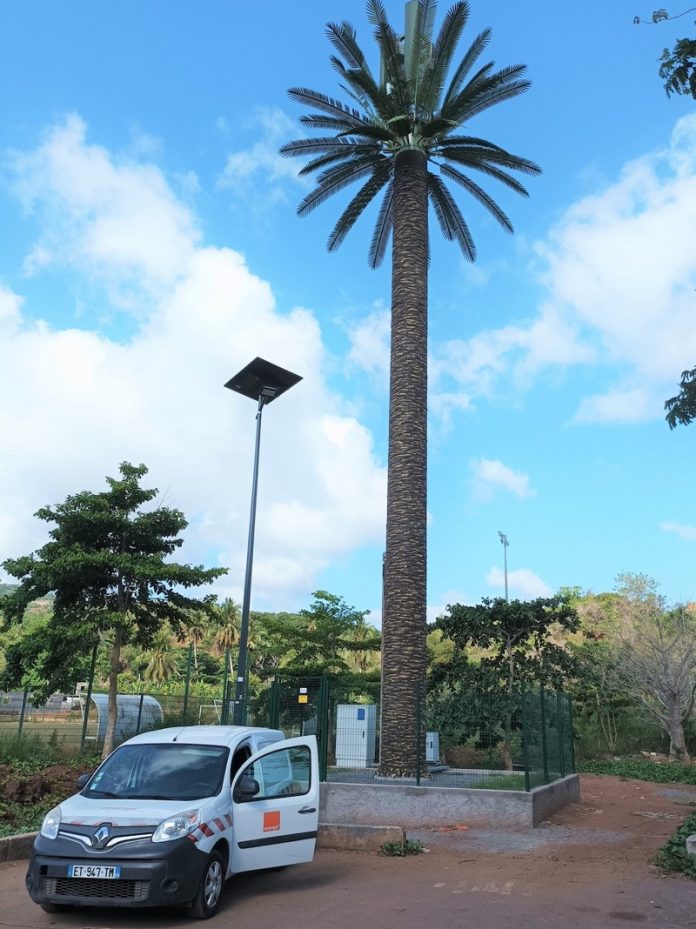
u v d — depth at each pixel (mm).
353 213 22859
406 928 7133
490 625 23156
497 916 7531
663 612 32281
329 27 20125
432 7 19453
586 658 31891
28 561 20969
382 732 15625
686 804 17328
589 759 29234
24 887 8891
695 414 9641
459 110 20266
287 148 21344
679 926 7086
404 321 18312
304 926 7254
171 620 22750
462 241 24672
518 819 13078
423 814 13492
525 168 21516
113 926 7281
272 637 30750
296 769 9336
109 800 8102
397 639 16078
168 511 22594
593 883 8938
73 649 21578
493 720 17266
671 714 29125
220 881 7867
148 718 28719
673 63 8977
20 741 21250
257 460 17531
